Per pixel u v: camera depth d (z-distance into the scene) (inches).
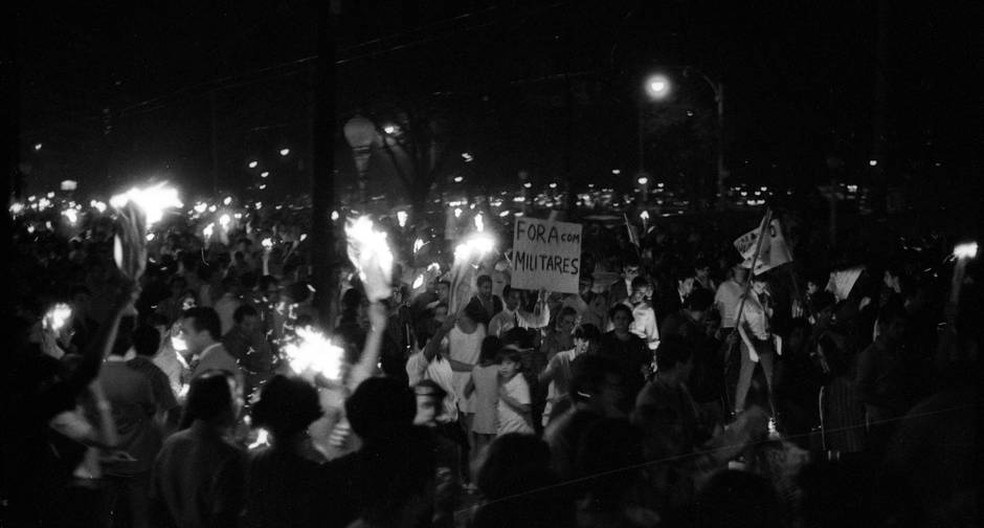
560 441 233.1
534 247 514.3
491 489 199.8
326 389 305.6
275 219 1457.9
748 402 566.9
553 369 458.3
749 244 611.5
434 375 478.0
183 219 1355.8
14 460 235.1
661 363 324.8
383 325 288.7
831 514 204.5
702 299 504.4
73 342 439.5
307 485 226.1
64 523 273.4
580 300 575.5
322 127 472.7
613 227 1438.2
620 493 216.1
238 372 373.4
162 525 257.1
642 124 1841.8
